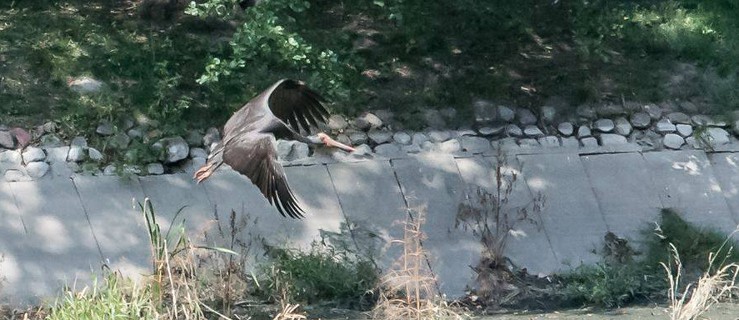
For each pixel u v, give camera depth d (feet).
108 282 39.91
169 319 38.42
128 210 50.55
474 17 63.36
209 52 57.62
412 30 61.46
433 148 56.29
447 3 63.62
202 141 53.88
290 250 50.16
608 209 55.36
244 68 56.70
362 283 49.08
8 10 58.29
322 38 59.93
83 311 38.45
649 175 57.26
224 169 53.06
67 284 47.39
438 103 58.29
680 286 51.57
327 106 56.39
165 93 54.65
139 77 55.47
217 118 54.80
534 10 65.05
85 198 50.47
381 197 53.67
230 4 53.11
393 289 44.98
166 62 55.88
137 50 56.65
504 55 61.72
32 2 59.06
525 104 59.16
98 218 49.98
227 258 48.44
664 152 58.54
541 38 63.41
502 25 63.41
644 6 66.54
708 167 58.29
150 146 52.60
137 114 53.72
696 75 62.34
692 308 44.52
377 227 52.39
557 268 52.60
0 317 45.65
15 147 51.44
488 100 58.95
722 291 46.65
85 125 52.70
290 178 53.31
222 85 55.72
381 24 61.82
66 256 48.52
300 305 47.09
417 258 45.09
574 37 63.82
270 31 51.06
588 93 60.03
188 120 54.34
